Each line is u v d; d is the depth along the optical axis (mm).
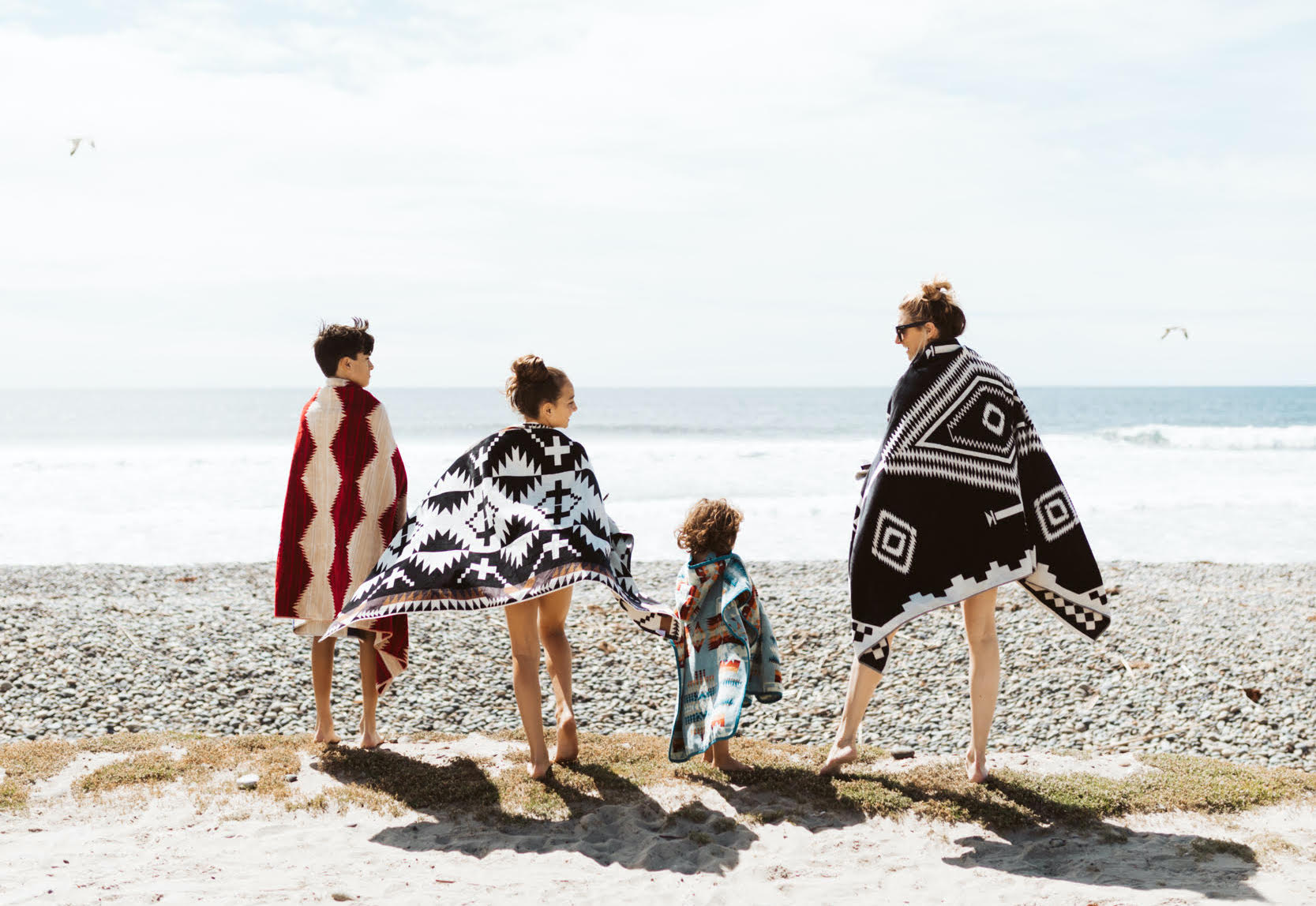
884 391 189875
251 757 4832
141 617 8211
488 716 6238
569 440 4766
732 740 5332
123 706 6016
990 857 3838
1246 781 4574
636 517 17344
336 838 3943
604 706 6500
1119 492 21344
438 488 4758
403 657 4918
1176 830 4109
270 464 25750
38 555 13352
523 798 4316
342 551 4828
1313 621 8484
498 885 3535
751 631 4609
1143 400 121688
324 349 4852
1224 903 3379
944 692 6742
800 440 45094
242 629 7949
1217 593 9961
